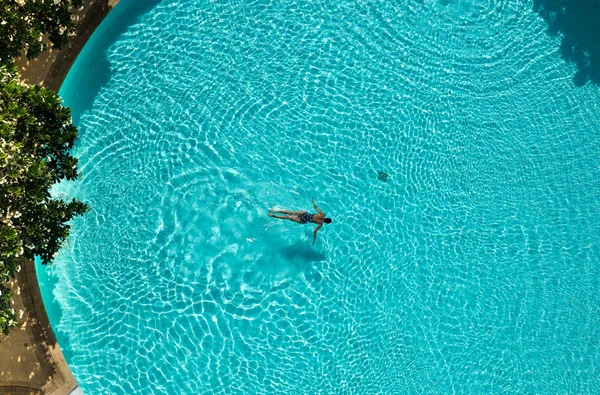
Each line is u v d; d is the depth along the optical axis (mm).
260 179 12305
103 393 11352
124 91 12258
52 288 11734
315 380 11719
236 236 12156
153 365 11531
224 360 11633
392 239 12344
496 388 12102
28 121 8008
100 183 12047
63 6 9625
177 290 11859
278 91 12547
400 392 11883
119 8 12219
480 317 12297
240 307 11875
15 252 7926
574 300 12484
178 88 12375
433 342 12125
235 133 12383
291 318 11906
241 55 12578
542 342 12305
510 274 12492
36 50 9148
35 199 8172
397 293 12211
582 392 12172
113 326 11641
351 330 11984
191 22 12539
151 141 12234
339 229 12273
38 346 10797
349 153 12508
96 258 11891
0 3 8375
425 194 12562
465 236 12523
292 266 12117
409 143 12648
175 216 12125
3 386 10492
